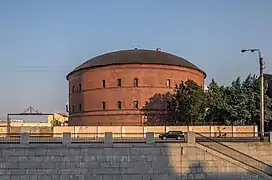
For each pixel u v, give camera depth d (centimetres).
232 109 6669
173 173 2961
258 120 6662
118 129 6500
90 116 8112
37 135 3422
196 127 6394
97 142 3000
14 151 2878
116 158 2939
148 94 7800
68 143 2916
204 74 8888
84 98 8275
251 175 2983
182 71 8088
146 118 7731
